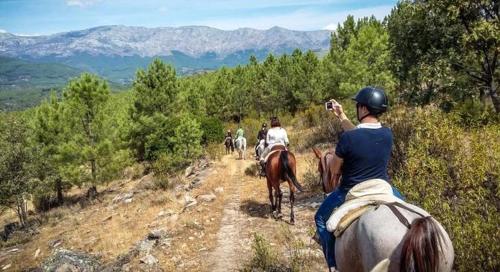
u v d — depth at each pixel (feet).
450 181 22.18
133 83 108.88
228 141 100.78
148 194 66.74
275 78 162.61
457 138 23.67
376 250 11.18
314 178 46.88
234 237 34.73
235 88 177.99
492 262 17.01
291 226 34.99
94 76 95.09
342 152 14.01
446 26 50.06
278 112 153.48
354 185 14.02
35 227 78.13
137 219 50.44
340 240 13.38
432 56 51.13
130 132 107.55
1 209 94.73
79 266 39.24
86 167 94.58
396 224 11.32
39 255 51.90
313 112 111.55
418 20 51.31
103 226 52.80
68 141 94.12
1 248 67.77
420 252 10.07
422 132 26.22
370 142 13.71
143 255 33.78
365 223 12.03
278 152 36.96
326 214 15.25
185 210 46.16
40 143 93.15
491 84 50.06
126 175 114.93
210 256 31.45
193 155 94.63
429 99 51.37
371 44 77.77
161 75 108.78
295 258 25.96
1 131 92.17
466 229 18.29
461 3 46.09
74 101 93.40
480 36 44.91
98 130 94.27
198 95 160.15
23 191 85.51
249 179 60.08
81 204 91.04
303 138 83.05
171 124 105.40
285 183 53.47
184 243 34.71
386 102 14.06
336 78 89.25
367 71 72.64
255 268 26.78
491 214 18.22
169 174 86.07
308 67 154.51
